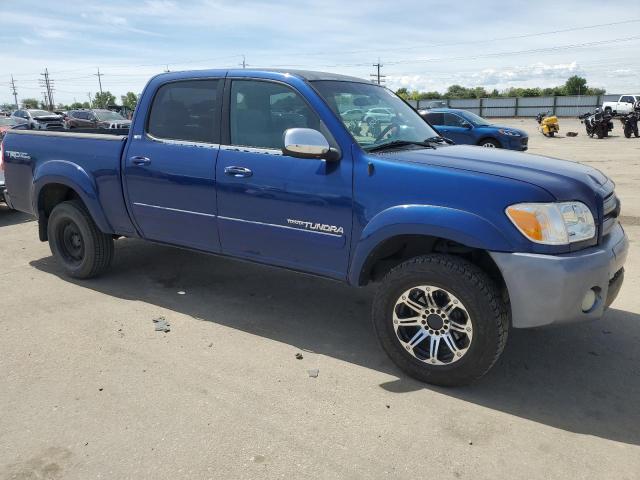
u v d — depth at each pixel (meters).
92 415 3.00
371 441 2.79
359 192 3.39
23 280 5.21
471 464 2.62
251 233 3.93
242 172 3.84
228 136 4.01
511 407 3.12
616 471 2.57
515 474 2.55
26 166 5.24
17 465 2.60
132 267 5.59
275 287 5.06
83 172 4.77
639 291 4.86
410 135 4.06
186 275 5.37
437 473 2.56
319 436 2.83
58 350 3.76
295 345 3.89
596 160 15.05
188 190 4.16
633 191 9.77
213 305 4.62
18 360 3.62
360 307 4.62
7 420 2.96
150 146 4.37
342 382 3.38
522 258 2.93
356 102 3.91
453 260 3.15
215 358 3.67
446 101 56.50
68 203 5.02
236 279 5.26
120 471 2.56
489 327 3.04
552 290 2.91
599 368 3.56
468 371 3.16
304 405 3.12
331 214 3.52
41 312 4.42
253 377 3.43
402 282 3.29
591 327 4.16
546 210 2.94
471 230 3.01
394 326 3.39
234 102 3.99
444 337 3.23
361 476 2.54
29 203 5.35
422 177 3.20
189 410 3.05
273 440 2.79
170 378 3.40
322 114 3.59
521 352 3.78
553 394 3.25
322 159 3.48
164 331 4.09
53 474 2.54
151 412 3.04
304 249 3.72
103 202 4.73
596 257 3.02
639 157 15.77
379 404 3.13
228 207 3.98
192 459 2.65
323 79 3.92
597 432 2.89
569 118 49.53
